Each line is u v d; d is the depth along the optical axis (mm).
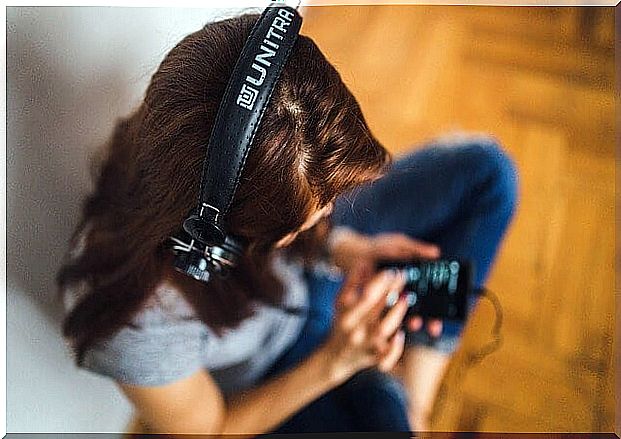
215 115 586
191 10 876
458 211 1006
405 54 1058
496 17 1059
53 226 848
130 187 724
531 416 989
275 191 591
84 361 850
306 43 591
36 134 851
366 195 988
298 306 954
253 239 670
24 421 887
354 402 957
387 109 1046
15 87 855
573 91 1039
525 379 994
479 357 994
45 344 869
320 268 973
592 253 1009
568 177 1022
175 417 873
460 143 1030
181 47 628
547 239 1012
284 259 920
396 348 961
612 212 1011
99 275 812
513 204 1013
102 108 855
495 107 1043
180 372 837
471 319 997
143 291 785
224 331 864
